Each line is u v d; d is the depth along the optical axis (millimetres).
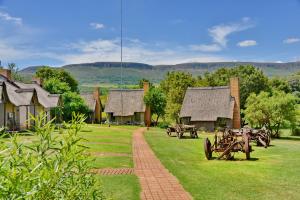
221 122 69000
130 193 13008
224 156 23938
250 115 57250
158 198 12648
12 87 51281
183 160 22484
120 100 90688
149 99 87812
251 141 35844
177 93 83625
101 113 98688
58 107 62906
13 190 3297
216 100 70812
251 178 16328
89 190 4660
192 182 15227
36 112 55156
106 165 19250
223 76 107500
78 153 4211
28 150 4020
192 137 45719
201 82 103375
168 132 48500
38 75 106688
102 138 38719
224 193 13312
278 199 12523
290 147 34219
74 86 109562
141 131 57969
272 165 20516
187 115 70062
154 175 16828
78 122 4262
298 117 59625
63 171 3969
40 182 3658
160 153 26094
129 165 19625
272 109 55969
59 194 4047
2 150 3678
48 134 4051
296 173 17781
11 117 47062
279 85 110438
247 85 100438
